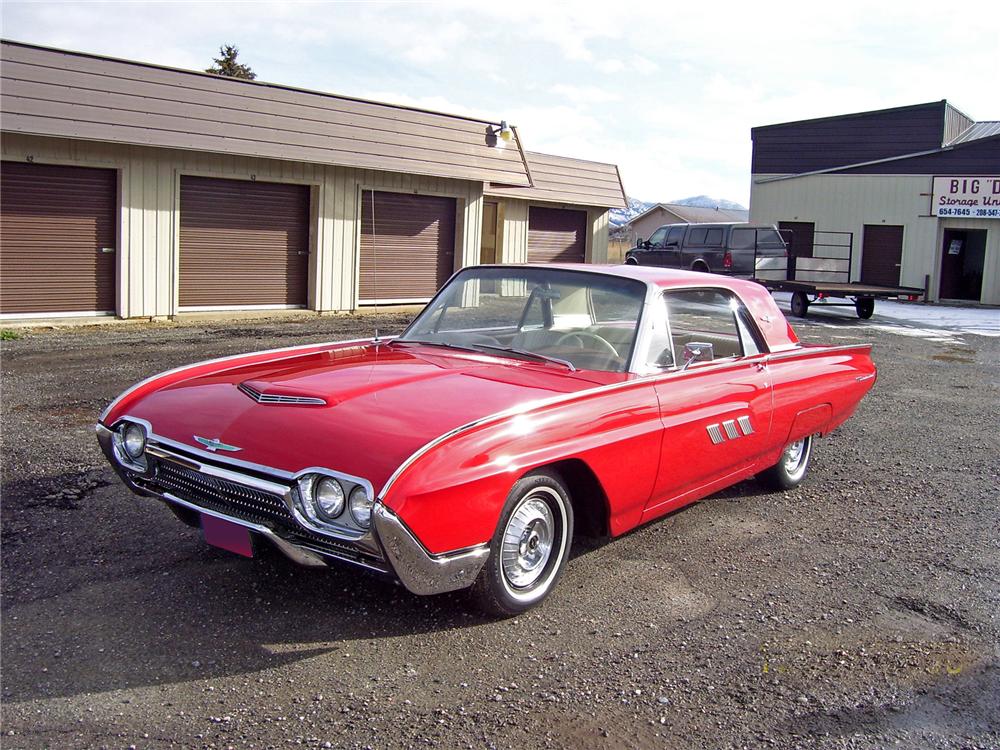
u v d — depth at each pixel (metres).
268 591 3.76
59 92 12.09
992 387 10.46
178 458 3.48
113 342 11.25
